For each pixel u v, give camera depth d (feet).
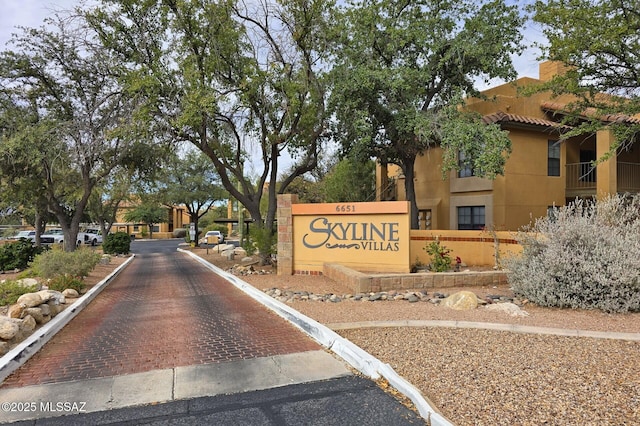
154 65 43.62
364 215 37.42
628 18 35.35
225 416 12.37
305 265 40.14
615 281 22.20
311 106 47.85
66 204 77.92
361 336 19.26
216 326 22.98
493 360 15.60
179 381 15.07
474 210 58.29
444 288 30.76
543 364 15.01
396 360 16.10
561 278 23.95
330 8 46.83
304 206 40.14
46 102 51.98
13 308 21.75
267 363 16.79
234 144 55.47
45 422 12.23
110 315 26.71
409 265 35.35
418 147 52.16
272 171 51.44
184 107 42.65
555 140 58.80
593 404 11.88
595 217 26.30
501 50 45.55
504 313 22.62
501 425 11.01
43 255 40.04
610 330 19.12
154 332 21.94
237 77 47.55
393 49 47.88
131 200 127.13
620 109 40.14
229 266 54.65
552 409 11.70
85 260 39.70
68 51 49.67
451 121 43.65
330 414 12.34
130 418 12.38
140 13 46.24
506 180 54.19
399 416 12.13
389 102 48.57
